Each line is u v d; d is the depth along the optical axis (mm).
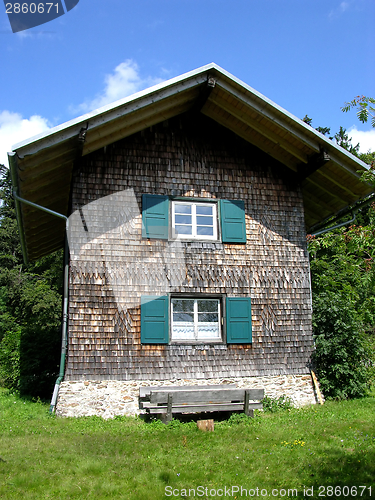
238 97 9820
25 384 12586
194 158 10484
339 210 12188
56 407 8805
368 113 7781
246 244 10336
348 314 10562
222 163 10656
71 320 9039
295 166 11047
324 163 10242
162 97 9414
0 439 7027
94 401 8836
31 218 11148
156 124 10438
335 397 10219
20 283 30797
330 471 5570
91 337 9055
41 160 8719
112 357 9070
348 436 7000
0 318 23609
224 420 8711
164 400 8086
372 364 11000
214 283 9914
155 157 10219
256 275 10227
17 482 5184
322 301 10734
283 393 9781
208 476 5473
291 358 10055
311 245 16641
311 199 12227
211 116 10844
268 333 10023
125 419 8633
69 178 10211
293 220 10789
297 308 10336
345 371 10102
